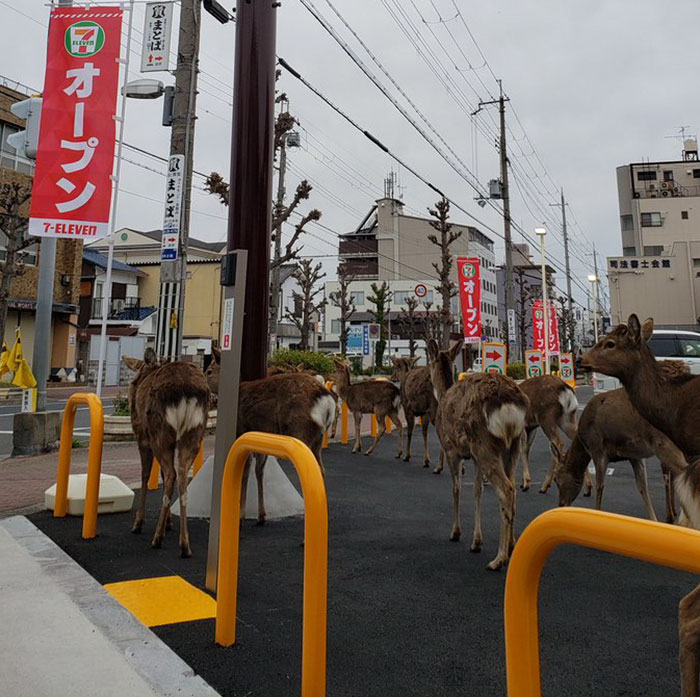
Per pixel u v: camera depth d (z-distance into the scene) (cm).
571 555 435
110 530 476
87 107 690
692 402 386
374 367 3544
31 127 789
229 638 271
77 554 412
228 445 346
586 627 303
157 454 435
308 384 499
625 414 491
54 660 243
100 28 698
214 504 345
